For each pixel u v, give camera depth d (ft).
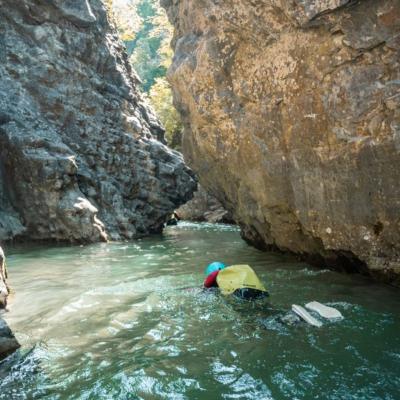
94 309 18.25
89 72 48.73
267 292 19.38
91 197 43.01
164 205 50.24
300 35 20.49
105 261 30.32
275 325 15.61
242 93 24.97
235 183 30.63
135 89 57.26
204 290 20.44
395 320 15.80
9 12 44.65
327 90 19.74
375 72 17.88
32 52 44.88
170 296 19.74
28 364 13.07
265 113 23.79
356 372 12.01
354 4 17.54
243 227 34.60
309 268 25.13
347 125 19.12
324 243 22.16
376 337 14.30
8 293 20.98
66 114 45.52
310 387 11.31
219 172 32.22
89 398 11.12
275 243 29.96
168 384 11.68
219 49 25.67
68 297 20.38
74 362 13.14
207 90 27.61
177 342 14.40
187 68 28.63
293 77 21.36
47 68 44.93
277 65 22.20
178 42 31.01
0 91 42.39
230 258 29.91
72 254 33.63
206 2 25.94
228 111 26.68
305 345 13.80
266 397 10.92
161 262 29.50
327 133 20.25
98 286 22.48
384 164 18.11
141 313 17.51
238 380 11.80
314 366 12.41
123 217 43.62
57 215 39.09
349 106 18.86
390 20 16.93
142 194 48.85
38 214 39.32
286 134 22.71
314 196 21.99
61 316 17.47
